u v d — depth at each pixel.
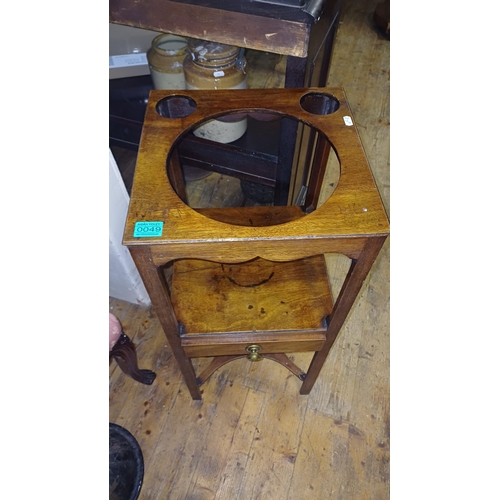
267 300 0.81
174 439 0.99
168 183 0.60
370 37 2.30
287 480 0.93
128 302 1.23
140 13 0.71
